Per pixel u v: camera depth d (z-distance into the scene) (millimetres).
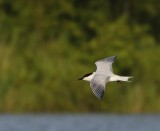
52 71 33375
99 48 38125
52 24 39688
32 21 39719
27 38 37000
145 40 38906
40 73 33500
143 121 30406
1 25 39375
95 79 10273
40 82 33188
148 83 35500
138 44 38969
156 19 43438
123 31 38781
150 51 38000
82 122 29812
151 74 36281
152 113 33375
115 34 38812
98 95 9992
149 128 28219
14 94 32312
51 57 34500
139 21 43125
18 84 32625
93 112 33281
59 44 35875
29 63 33875
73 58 35281
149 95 33906
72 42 39062
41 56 34281
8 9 40656
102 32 39188
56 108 32844
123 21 39656
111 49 38062
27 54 34156
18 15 40000
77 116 31797
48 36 39156
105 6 42375
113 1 43750
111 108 33500
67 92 33062
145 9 43500
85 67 34688
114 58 11023
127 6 43250
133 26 40000
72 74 33531
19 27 38906
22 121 29922
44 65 33656
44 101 32656
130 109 33406
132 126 28922
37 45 35969
